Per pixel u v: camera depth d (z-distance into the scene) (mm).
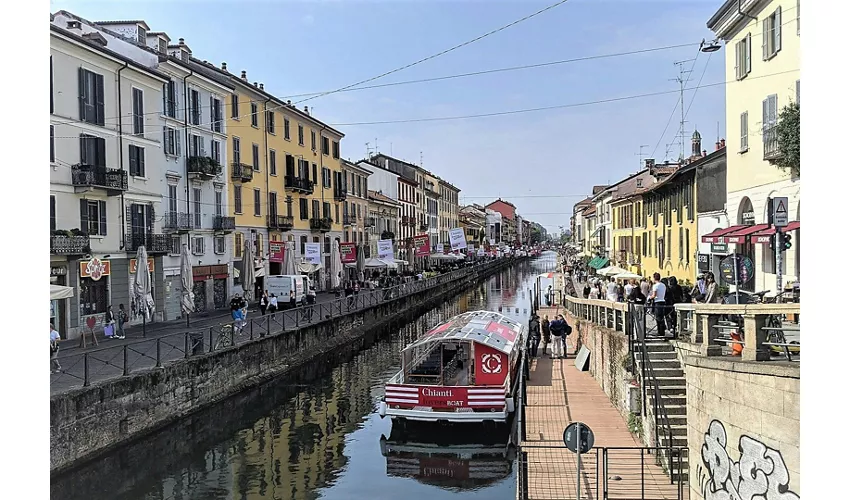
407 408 19359
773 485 8180
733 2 21062
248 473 16266
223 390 21516
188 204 35000
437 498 14797
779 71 18609
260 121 44062
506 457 17469
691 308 13656
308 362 28734
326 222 54062
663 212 36125
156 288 31203
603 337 19750
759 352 8859
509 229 180375
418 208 89562
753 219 20516
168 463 16938
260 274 41938
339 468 16719
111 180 27125
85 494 14766
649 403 13203
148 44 34688
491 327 23719
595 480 11812
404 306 48062
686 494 11023
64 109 25141
